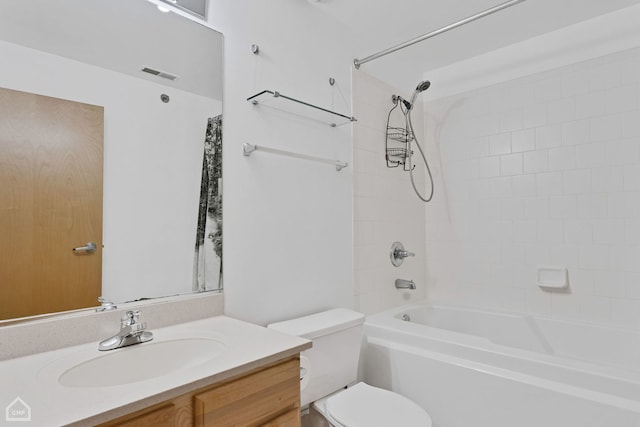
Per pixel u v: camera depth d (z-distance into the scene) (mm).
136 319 1071
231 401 871
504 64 2445
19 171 996
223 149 1477
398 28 2189
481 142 2543
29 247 1005
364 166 2232
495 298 2449
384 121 2418
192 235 1367
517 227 2367
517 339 2217
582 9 2016
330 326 1539
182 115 1359
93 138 1144
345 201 2074
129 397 709
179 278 1325
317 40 1933
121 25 1220
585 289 2102
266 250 1616
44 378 813
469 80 2609
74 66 1112
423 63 2686
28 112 1021
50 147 1056
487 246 2496
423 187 2811
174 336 1126
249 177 1562
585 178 2115
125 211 1204
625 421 1177
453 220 2670
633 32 1976
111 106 1186
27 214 1006
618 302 1994
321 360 1504
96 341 1098
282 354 983
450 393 1585
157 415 743
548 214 2244
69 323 1051
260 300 1578
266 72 1654
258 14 1635
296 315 1739
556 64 2229
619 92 2014
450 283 2670
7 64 991
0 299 952
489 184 2498
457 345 1631
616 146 2018
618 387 1232
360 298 2148
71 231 1086
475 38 2328
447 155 2715
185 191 1356
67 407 669
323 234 1915
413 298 2643
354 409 1375
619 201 2006
